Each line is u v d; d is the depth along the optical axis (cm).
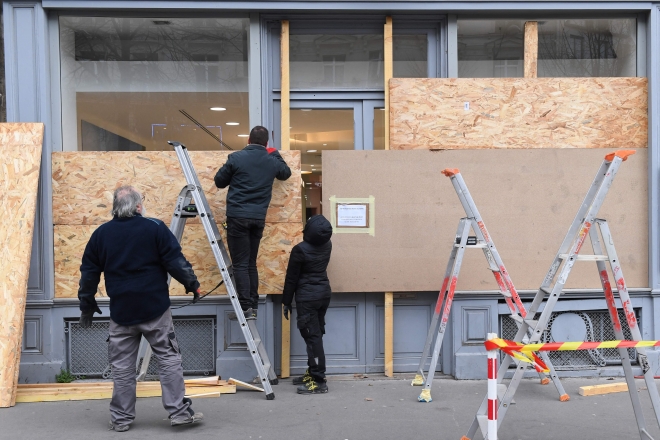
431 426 491
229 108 643
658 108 628
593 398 567
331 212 630
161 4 614
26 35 608
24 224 573
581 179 632
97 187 615
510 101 630
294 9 618
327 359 643
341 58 651
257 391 586
